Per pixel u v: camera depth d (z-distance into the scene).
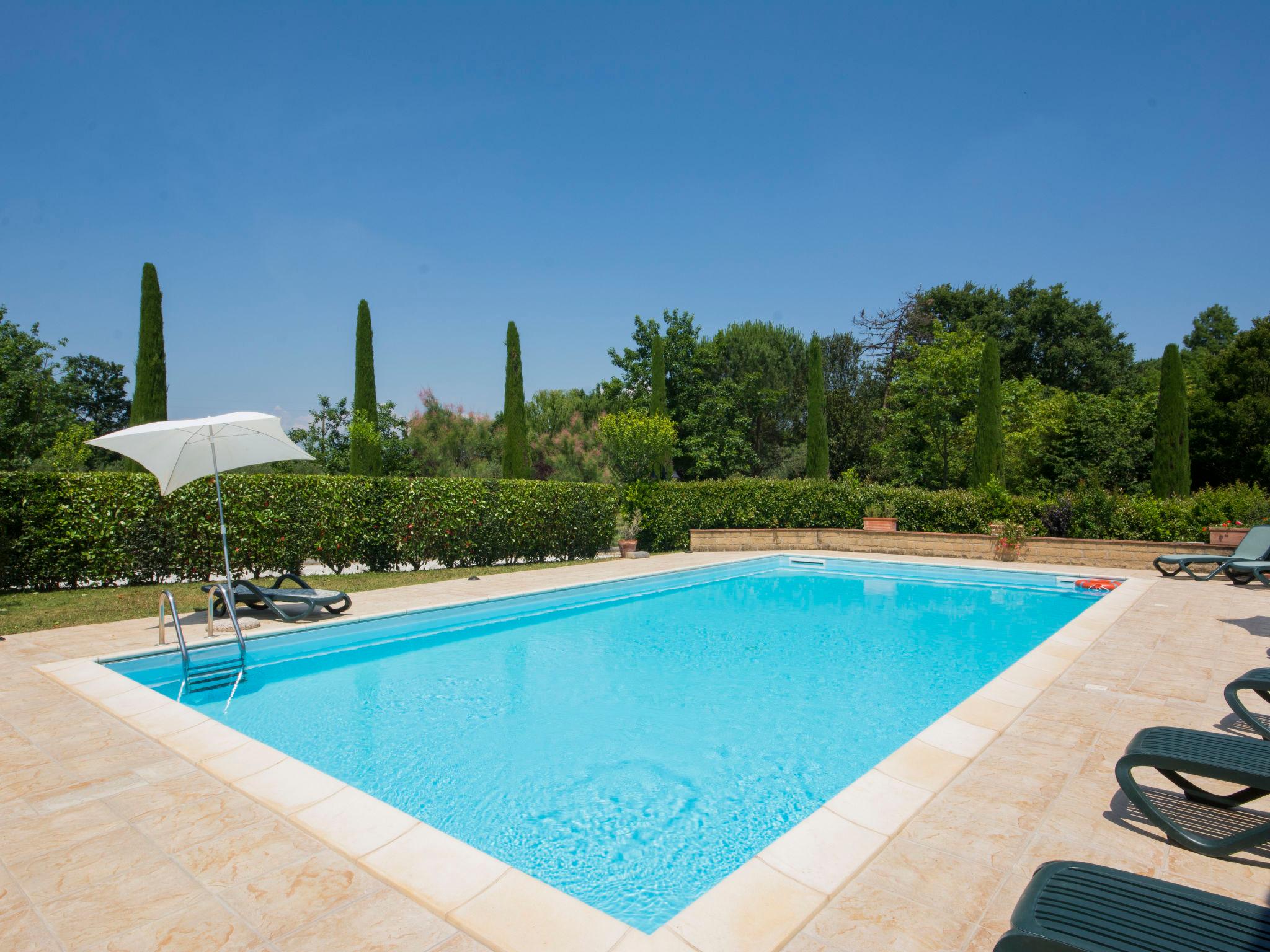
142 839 3.08
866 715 5.91
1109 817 3.25
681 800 4.33
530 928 2.39
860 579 13.95
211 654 7.09
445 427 22.69
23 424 23.16
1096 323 38.91
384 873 2.77
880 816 3.24
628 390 30.00
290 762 3.95
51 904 2.58
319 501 11.94
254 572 11.56
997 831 3.11
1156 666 6.01
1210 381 24.55
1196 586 10.75
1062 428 21.44
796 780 4.61
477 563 14.05
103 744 4.27
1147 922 1.78
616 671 7.27
